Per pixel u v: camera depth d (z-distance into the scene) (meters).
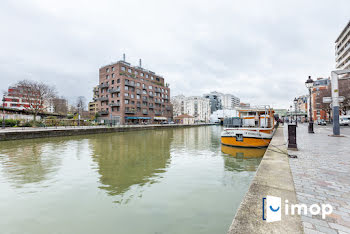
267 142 12.63
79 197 5.17
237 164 8.86
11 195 5.34
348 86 32.19
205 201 4.84
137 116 54.03
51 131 20.44
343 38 48.41
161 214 4.21
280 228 2.14
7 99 58.72
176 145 15.84
